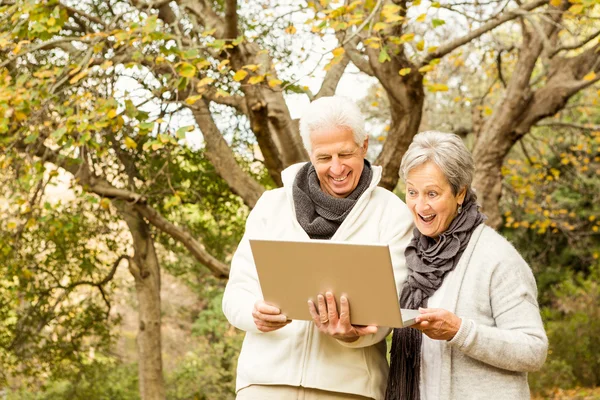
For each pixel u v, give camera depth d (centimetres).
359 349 268
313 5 573
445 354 245
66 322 932
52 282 909
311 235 277
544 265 1420
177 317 1564
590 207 1346
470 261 248
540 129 1238
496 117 816
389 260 217
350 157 267
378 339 259
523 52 806
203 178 895
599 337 1193
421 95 618
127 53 614
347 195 276
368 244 218
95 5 761
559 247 1420
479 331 232
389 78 614
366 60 725
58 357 937
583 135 1105
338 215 273
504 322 242
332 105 266
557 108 796
